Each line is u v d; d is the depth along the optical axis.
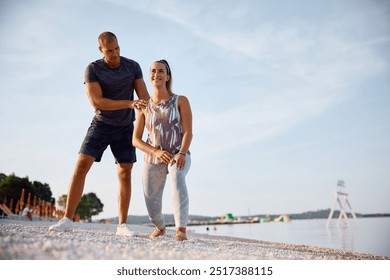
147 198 4.59
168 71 4.60
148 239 4.27
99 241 3.34
